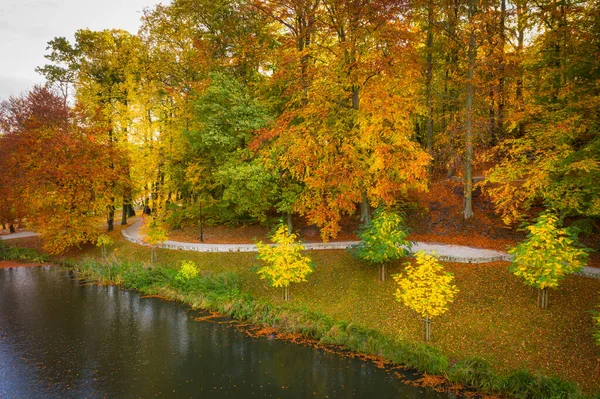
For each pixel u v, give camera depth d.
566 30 17.06
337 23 17.20
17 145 26.33
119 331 14.00
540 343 10.89
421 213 22.09
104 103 28.19
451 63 23.53
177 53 27.20
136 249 24.00
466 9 20.53
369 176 16.44
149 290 18.47
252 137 20.64
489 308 12.88
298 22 20.41
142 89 27.23
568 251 11.58
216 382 10.33
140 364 11.41
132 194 28.91
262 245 15.47
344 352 12.03
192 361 11.58
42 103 29.00
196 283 17.72
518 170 15.49
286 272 14.89
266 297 16.39
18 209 28.00
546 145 15.07
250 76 25.45
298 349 12.33
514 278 14.20
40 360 11.69
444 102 23.62
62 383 10.29
